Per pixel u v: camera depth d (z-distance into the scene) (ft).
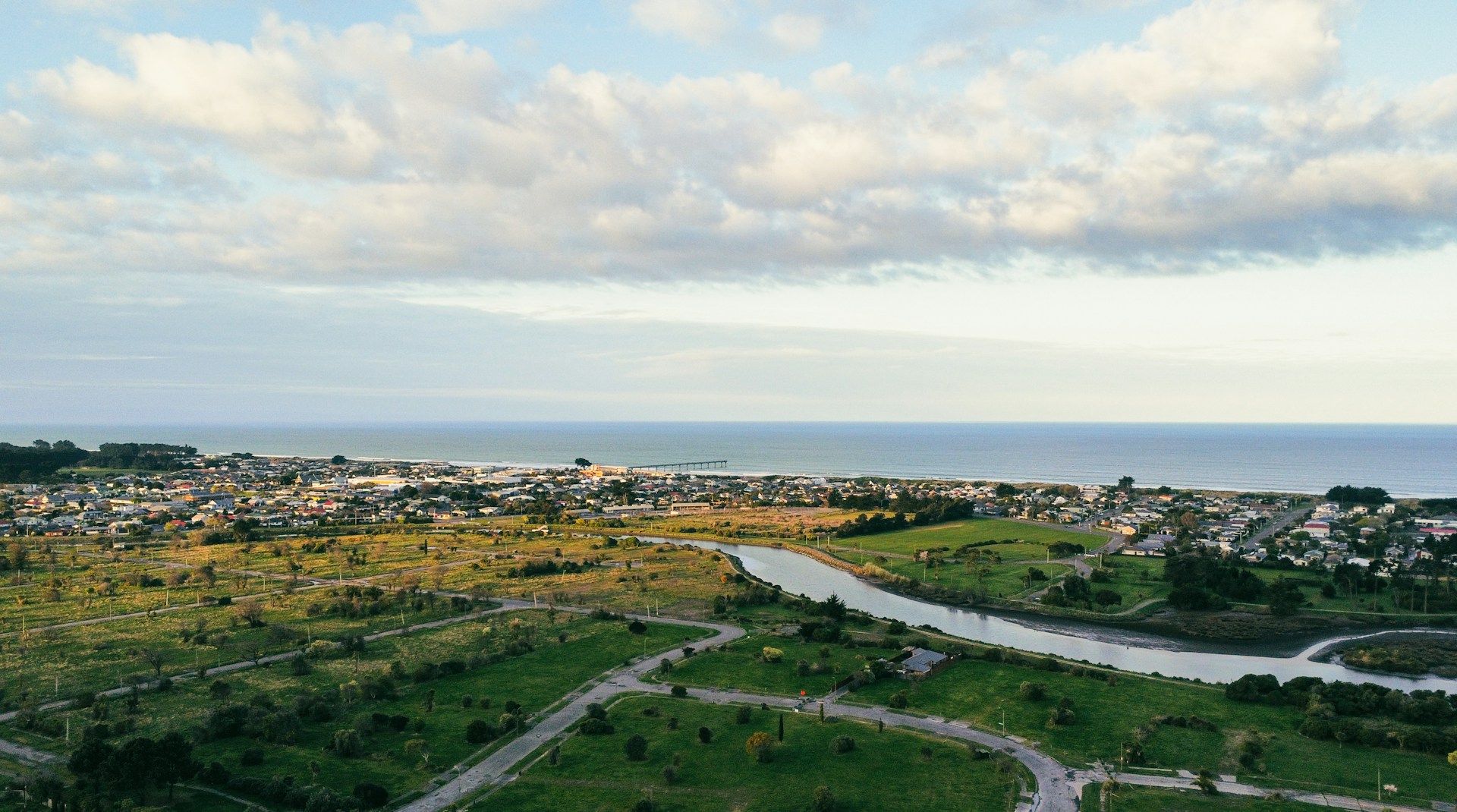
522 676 447.42
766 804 299.99
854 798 304.91
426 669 441.68
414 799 303.07
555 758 333.83
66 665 461.37
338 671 455.63
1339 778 321.11
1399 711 378.53
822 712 379.35
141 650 490.08
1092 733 366.22
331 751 342.03
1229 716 388.16
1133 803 300.81
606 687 431.02
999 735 364.99
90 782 295.28
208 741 351.46
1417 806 298.76
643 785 315.17
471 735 356.38
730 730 369.09
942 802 302.04
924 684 434.71
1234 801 302.66
